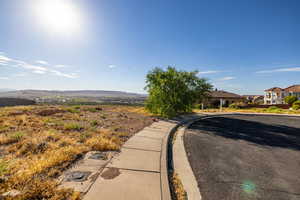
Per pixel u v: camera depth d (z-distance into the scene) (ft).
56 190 8.28
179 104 49.11
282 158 15.61
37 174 9.75
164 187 9.37
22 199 7.44
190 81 53.21
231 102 130.11
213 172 12.40
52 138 17.07
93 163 12.01
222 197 9.31
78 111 43.27
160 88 47.03
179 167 13.20
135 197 8.29
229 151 17.42
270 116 56.90
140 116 42.19
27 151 13.26
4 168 9.79
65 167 11.05
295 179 11.55
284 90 163.12
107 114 41.68
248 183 10.87
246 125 35.29
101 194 8.28
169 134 23.81
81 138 17.67
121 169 11.30
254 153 16.90
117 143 17.33
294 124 37.83
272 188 10.32
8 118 26.13
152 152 15.30
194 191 9.82
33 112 34.76
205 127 31.89
